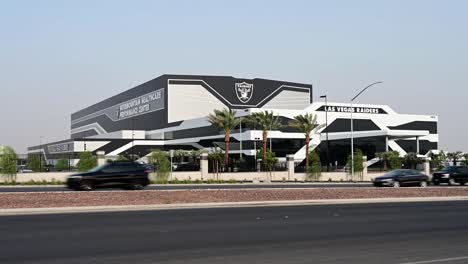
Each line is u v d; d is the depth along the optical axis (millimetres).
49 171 56094
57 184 49062
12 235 16016
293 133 97312
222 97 131000
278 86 136750
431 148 113312
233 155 99875
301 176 65562
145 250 13148
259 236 15836
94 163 53500
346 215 22594
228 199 29484
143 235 16016
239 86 132750
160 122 130625
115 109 163625
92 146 118500
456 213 23625
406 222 19812
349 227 18188
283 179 63969
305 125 82062
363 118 107812
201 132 114438
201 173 59750
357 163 65938
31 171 55125
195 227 18125
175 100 128000
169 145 121750
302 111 100562
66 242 14547
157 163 52500
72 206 25031
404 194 34594
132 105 149125
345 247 13648
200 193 31047
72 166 57969
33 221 20062
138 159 63875
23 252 12859
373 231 17078
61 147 133250
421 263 11289
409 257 12062
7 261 11625
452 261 11523
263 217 21672
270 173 64312
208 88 130250
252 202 28172
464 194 36156
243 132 96688
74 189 33562
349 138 98500
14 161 50656
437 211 24656
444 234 16328
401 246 13812
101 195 28859
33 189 38938
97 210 24906
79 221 20047
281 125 88562
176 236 15805
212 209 25750
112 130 166625
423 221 20188
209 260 11695
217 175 60625
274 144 96250
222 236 15820
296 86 139625
